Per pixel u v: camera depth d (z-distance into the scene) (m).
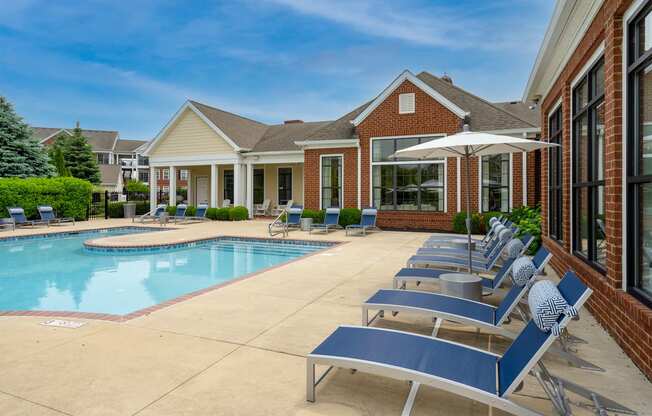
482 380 2.90
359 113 19.41
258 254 13.12
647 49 3.93
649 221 4.00
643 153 4.09
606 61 4.68
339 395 3.38
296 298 6.42
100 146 56.75
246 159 23.05
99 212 25.22
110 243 13.02
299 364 3.98
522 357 2.89
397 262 9.58
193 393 3.40
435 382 2.88
